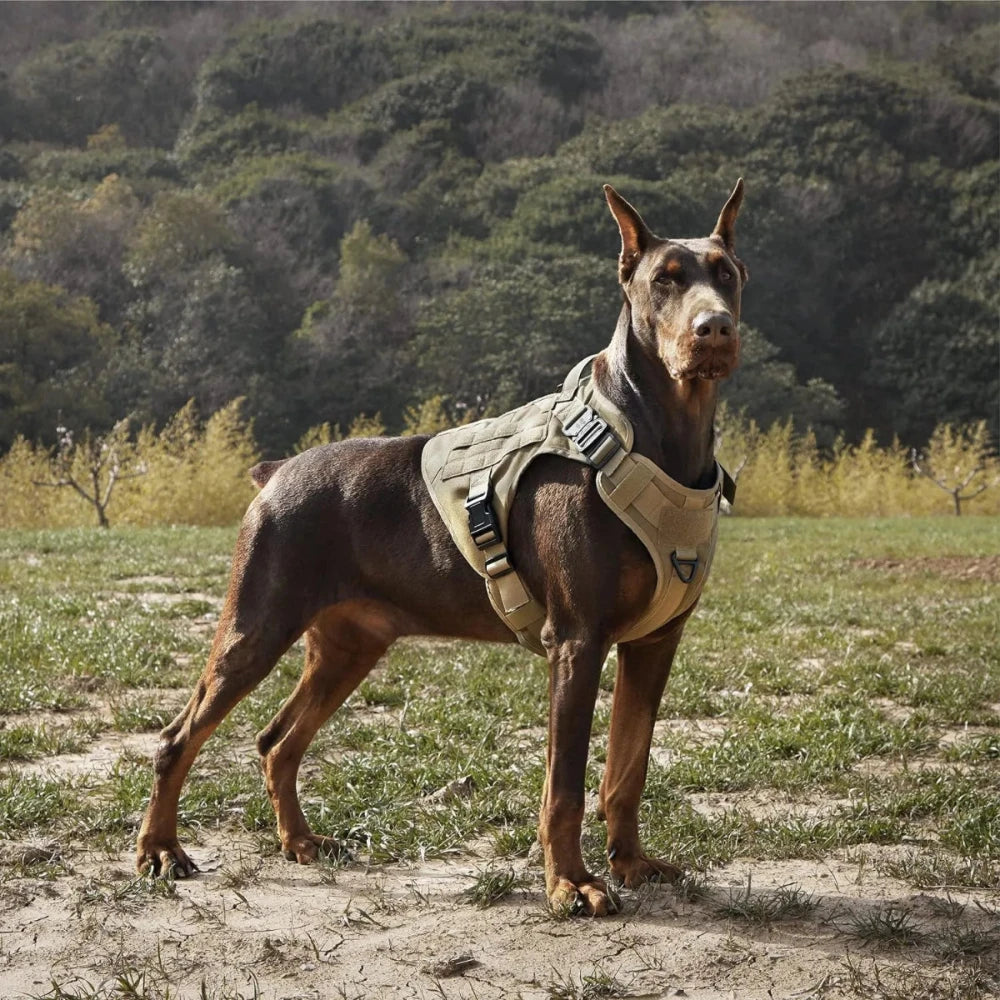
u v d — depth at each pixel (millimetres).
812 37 102562
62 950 3627
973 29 104250
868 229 62125
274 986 3395
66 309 48281
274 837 4672
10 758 5766
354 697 7016
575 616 3926
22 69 88938
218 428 27719
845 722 6375
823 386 50156
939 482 31844
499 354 47750
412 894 4098
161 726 6406
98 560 13797
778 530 21516
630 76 85438
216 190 62688
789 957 3559
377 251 55469
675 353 3789
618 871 4219
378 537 4348
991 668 7922
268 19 95438
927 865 4336
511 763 5672
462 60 82312
